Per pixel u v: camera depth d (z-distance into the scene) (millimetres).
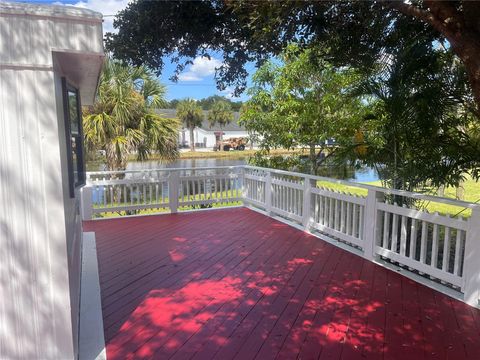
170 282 4223
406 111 4367
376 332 3154
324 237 5918
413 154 4551
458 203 3676
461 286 3730
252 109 9148
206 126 46344
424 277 4305
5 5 2203
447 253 3900
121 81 9219
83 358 2795
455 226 3754
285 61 8312
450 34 3008
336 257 5039
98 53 2379
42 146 2342
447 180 4527
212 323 3309
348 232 5324
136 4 4496
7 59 2234
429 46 4355
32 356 2441
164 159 10367
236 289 4027
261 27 3650
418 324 3287
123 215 8055
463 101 4348
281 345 2965
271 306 3633
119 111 9109
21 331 2408
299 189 6469
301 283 4184
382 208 4672
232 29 4621
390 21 4340
